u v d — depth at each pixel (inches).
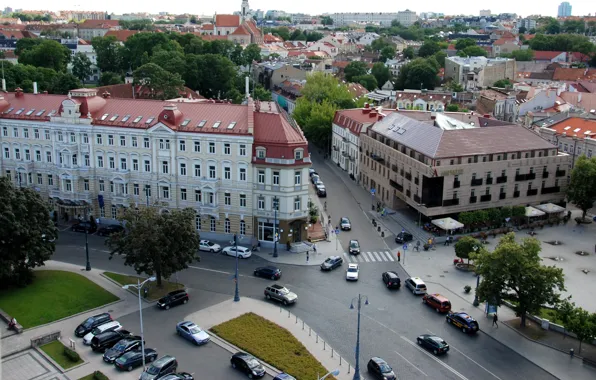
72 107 4633.4
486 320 3299.7
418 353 2933.1
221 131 4293.8
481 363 2851.9
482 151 4758.9
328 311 3368.6
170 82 7549.2
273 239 4384.8
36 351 2869.1
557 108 7775.6
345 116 6845.5
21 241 3501.5
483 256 3203.7
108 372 2706.7
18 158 5000.0
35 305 3321.9
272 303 3454.7
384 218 5132.9
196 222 4532.5
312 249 4347.9
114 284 3663.9
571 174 5007.4
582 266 4136.3
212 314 3292.3
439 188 4694.9
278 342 2967.5
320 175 6628.9
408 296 3597.4
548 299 3053.6
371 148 5812.0
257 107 4950.8
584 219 5064.0
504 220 4827.8
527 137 5044.3
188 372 2714.1
